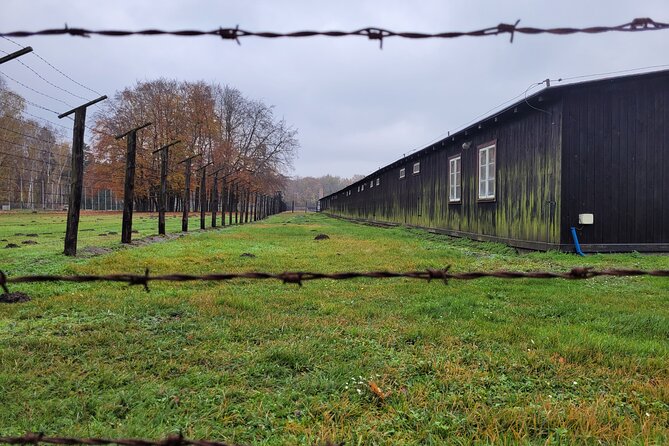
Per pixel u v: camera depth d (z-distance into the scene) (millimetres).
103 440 1354
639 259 8070
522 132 10352
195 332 3713
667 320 4051
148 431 2191
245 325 3895
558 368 2979
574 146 8852
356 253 9430
